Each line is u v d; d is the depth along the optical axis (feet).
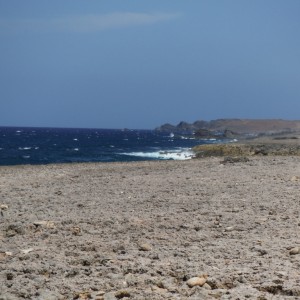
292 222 31.12
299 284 18.01
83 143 365.40
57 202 42.57
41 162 170.09
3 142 360.89
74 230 29.53
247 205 38.37
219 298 16.96
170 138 522.47
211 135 502.38
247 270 20.21
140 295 17.51
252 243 25.44
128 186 54.13
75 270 20.97
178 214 35.12
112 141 418.31
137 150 251.39
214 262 21.86
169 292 17.97
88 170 84.17
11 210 38.45
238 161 90.48
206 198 42.78
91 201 42.78
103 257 23.36
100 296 17.44
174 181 57.88
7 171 84.64
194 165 87.86
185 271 20.40
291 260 21.59
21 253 24.47
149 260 22.53
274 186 50.19
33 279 20.02
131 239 27.27
